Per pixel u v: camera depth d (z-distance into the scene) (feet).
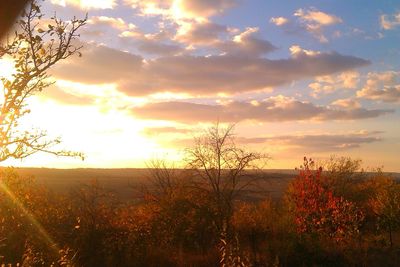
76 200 78.02
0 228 51.96
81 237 68.28
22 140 23.66
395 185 131.44
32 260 38.42
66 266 42.52
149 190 90.48
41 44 22.24
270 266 61.93
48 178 239.91
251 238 77.61
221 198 84.99
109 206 81.46
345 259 71.51
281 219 85.56
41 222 60.90
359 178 136.15
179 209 84.07
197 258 70.54
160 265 69.56
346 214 83.87
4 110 22.68
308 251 71.31
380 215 100.99
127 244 74.23
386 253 77.36
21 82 22.57
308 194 85.71
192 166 86.02
